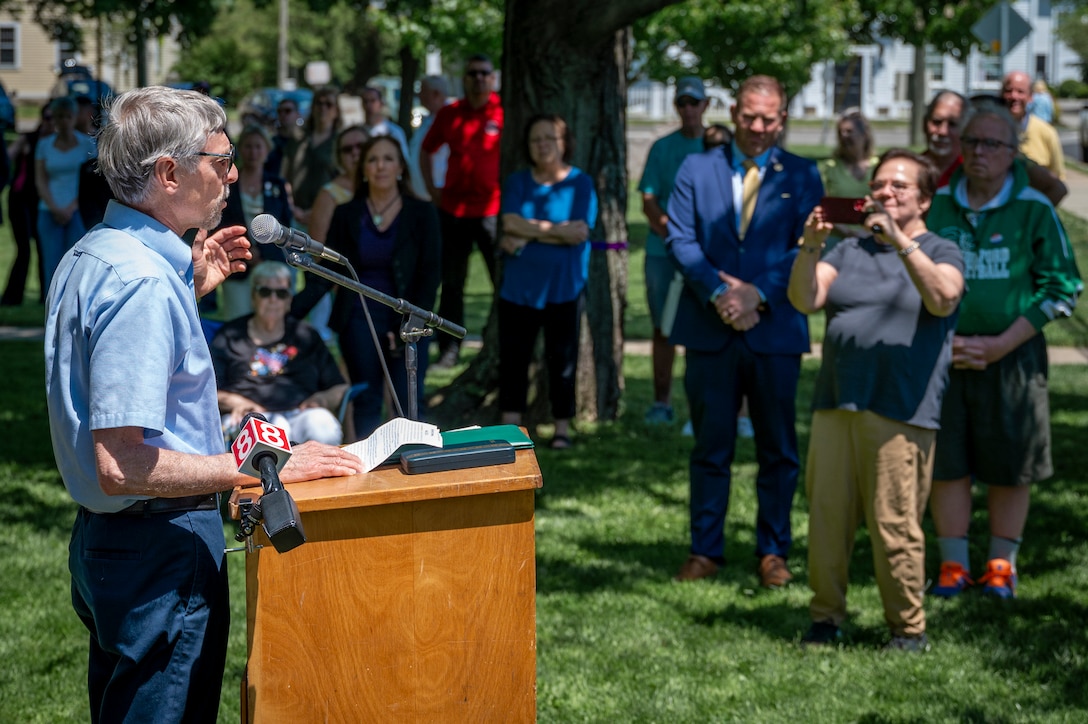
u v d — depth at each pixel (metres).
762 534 5.59
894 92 46.00
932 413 4.52
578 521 6.38
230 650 4.71
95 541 2.73
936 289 4.37
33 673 4.46
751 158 5.52
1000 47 17.08
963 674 4.50
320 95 11.09
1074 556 5.87
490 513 2.69
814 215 4.48
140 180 2.67
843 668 4.57
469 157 9.73
